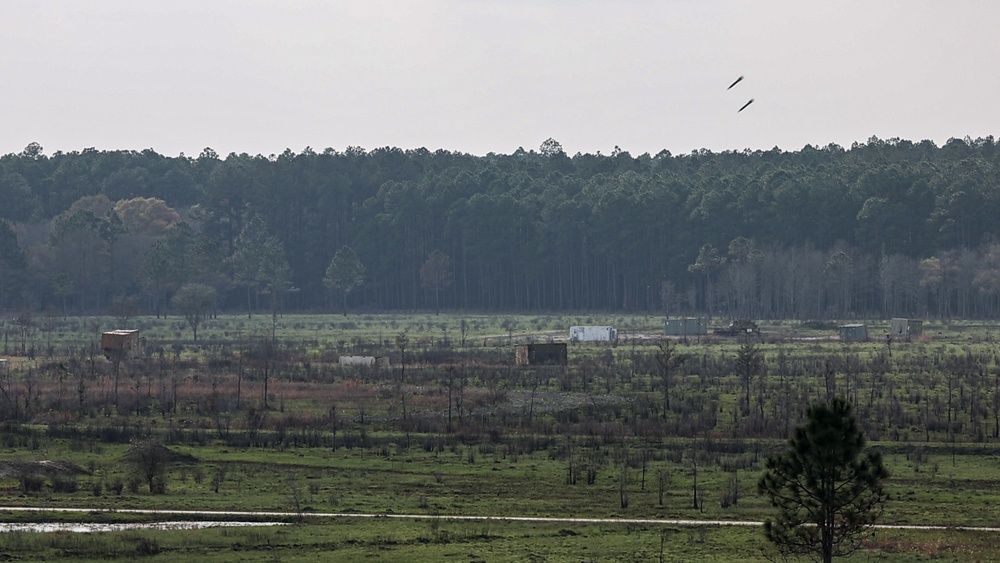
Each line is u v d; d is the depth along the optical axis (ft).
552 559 408.46
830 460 352.08
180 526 467.52
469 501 521.65
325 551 421.18
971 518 486.79
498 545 431.84
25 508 493.36
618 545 432.25
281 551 419.95
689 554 417.69
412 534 448.65
